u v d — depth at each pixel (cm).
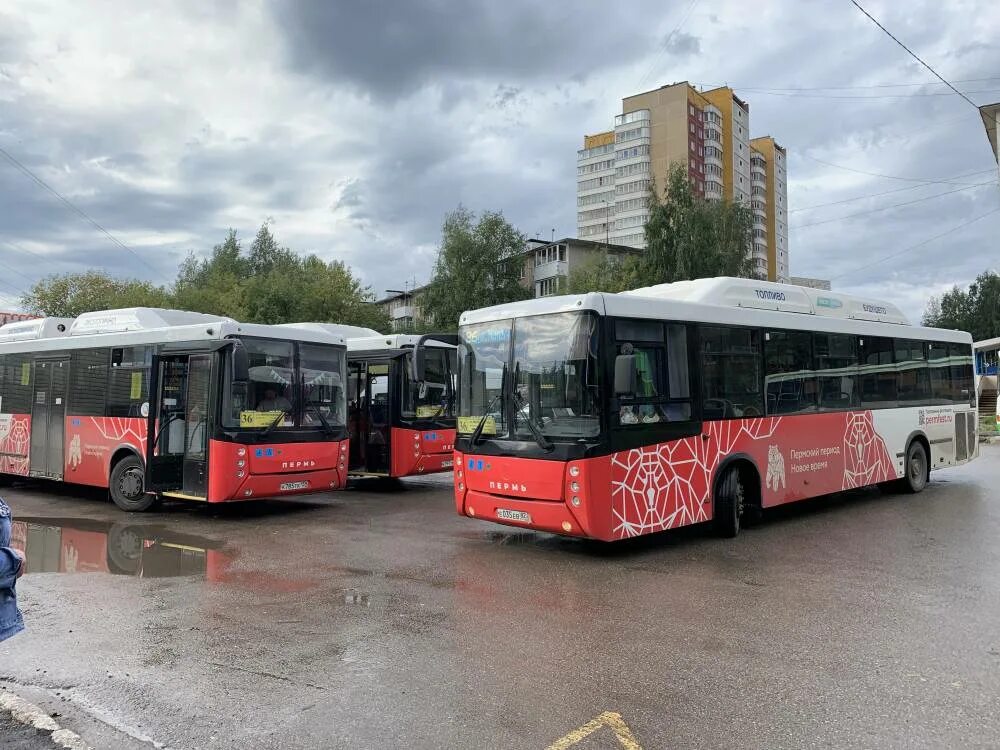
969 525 998
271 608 632
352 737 391
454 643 539
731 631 563
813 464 1055
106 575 752
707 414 896
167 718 417
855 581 709
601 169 8769
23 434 1385
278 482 1096
